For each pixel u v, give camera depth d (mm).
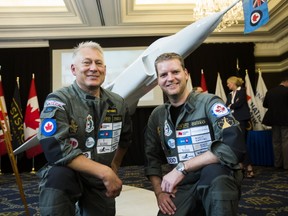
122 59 5156
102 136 1245
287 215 1876
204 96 1267
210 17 1794
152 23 4957
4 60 5121
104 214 1222
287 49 5273
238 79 3611
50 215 1012
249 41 5453
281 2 4277
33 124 4750
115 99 1341
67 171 1066
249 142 4477
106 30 5070
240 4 3377
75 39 5148
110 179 1060
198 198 1190
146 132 1432
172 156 1307
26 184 3652
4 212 2246
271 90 4051
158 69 1279
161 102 5125
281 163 4043
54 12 4672
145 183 3307
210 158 1098
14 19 4766
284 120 3871
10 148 1618
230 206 1022
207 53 5352
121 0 4137
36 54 5199
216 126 1159
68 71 5074
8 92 5055
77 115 1188
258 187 2783
